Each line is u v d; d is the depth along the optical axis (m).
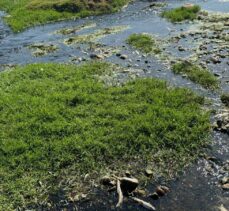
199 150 17.31
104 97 22.00
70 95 22.08
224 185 14.99
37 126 19.28
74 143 17.66
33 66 27.88
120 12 49.59
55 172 16.42
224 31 34.84
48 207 14.76
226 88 23.06
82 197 15.10
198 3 49.66
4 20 49.66
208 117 19.53
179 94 21.69
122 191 15.16
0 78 26.09
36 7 51.31
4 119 20.14
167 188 15.07
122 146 17.52
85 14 48.84
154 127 18.48
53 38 39.56
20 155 17.22
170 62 28.03
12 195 15.25
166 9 48.06
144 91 22.27
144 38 34.28
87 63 29.19
